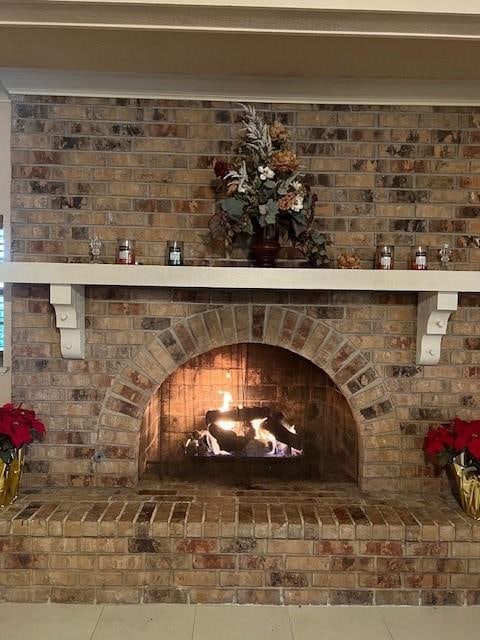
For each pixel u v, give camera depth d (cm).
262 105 237
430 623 195
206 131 237
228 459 265
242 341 239
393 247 235
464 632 190
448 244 239
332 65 215
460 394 240
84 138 235
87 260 237
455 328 240
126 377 238
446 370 240
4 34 192
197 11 178
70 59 212
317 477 258
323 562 205
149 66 218
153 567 204
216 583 205
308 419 273
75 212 236
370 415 240
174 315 238
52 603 204
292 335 239
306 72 222
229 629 191
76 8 177
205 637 186
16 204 235
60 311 224
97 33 190
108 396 238
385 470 240
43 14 180
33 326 237
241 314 238
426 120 238
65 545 203
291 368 273
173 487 242
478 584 206
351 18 181
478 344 240
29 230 235
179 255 228
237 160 234
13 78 228
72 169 236
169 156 237
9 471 215
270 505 221
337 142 238
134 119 236
